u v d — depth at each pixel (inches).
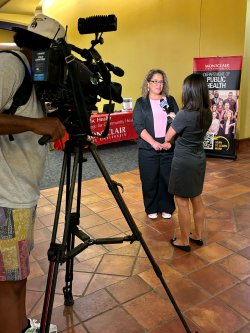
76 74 42.1
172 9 237.8
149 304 75.4
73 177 49.2
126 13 276.8
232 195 142.9
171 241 103.0
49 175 181.6
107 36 300.2
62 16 348.2
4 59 41.5
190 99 84.3
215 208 129.6
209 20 215.3
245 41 202.1
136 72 281.7
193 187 91.4
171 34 242.8
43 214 128.4
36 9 349.7
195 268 89.4
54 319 71.1
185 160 88.7
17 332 53.7
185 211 95.3
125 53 287.6
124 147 251.6
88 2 310.5
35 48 43.0
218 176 171.0
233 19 202.2
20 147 47.0
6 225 47.6
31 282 85.6
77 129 48.9
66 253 51.4
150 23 257.8
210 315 71.4
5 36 435.8
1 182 46.4
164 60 253.1
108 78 51.3
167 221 119.8
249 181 161.3
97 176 178.2
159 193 120.3
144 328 68.3
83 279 85.4
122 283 83.4
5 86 40.8
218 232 109.9
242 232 109.3
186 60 236.2
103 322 70.2
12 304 52.8
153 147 111.2
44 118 43.2
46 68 39.3
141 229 113.8
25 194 48.5
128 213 52.5
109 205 135.8
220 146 206.4
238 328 67.6
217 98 202.1
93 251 99.5
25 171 48.1
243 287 80.7
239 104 215.6
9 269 49.4
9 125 40.6
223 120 202.5
